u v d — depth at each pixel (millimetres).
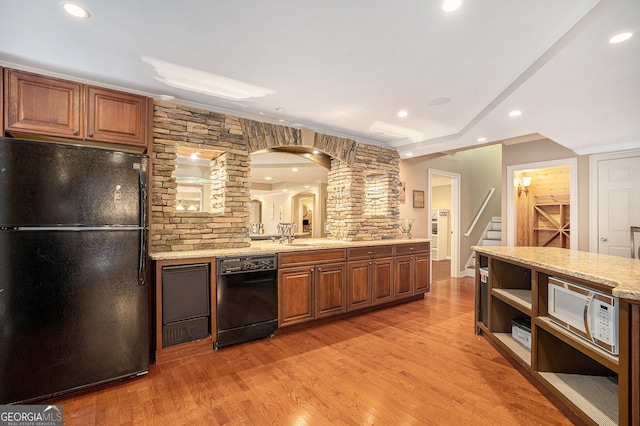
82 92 2490
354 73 2471
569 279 1933
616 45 1788
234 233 3307
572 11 1669
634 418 1372
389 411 1947
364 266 3926
